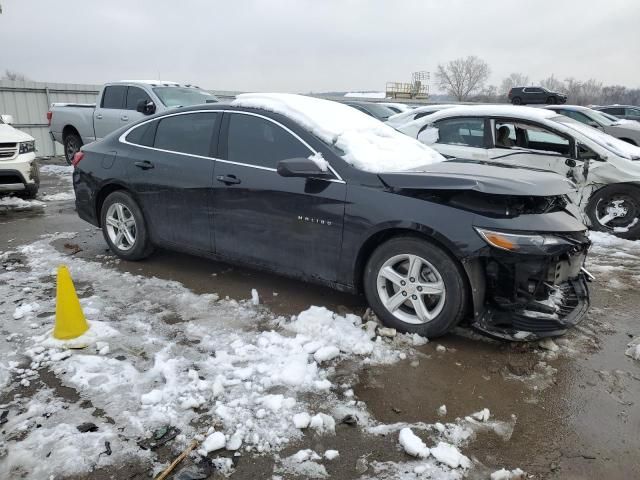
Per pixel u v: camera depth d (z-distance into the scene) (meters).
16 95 15.69
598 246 6.18
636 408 2.85
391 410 2.77
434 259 3.35
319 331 3.56
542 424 2.69
